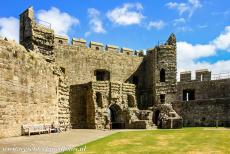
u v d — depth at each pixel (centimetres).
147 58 5847
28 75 2886
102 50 5444
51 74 3362
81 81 5131
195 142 2362
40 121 3078
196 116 4962
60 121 3553
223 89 5659
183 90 6084
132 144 2236
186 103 5097
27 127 2800
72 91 4866
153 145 2194
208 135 2867
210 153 1864
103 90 4753
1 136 2492
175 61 5484
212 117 4797
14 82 2669
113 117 4941
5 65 2561
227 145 2189
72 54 5078
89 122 4644
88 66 5244
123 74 5634
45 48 3725
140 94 5769
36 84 3023
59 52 4931
